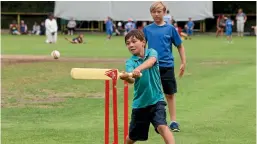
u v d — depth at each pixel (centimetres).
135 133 1438
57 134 1842
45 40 8900
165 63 1911
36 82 3256
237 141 1742
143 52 1391
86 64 4516
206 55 5644
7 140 1753
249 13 11588
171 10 11300
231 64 4516
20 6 11988
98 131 1889
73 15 11550
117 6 11550
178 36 1934
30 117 2152
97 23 12050
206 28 12006
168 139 1375
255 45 7644
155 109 1401
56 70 4003
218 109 2314
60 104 2462
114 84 1218
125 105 1423
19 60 4875
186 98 2617
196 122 2045
